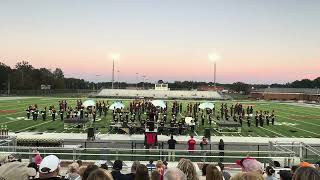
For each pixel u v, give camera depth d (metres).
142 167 5.35
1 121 41.06
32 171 4.89
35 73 172.00
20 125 37.81
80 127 36.78
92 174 3.70
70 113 42.09
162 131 33.56
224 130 37.34
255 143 28.17
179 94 127.94
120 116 39.56
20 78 149.62
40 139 22.84
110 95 123.69
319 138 32.75
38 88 162.00
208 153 22.59
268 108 75.25
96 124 40.12
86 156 20.42
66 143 26.39
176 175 4.18
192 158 20.88
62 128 35.78
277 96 139.38
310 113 63.16
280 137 33.00
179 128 33.56
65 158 20.08
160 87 133.75
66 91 153.50
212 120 46.44
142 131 33.44
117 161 7.57
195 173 5.49
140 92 127.56
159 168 8.77
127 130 33.00
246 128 39.69
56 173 5.27
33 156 17.47
